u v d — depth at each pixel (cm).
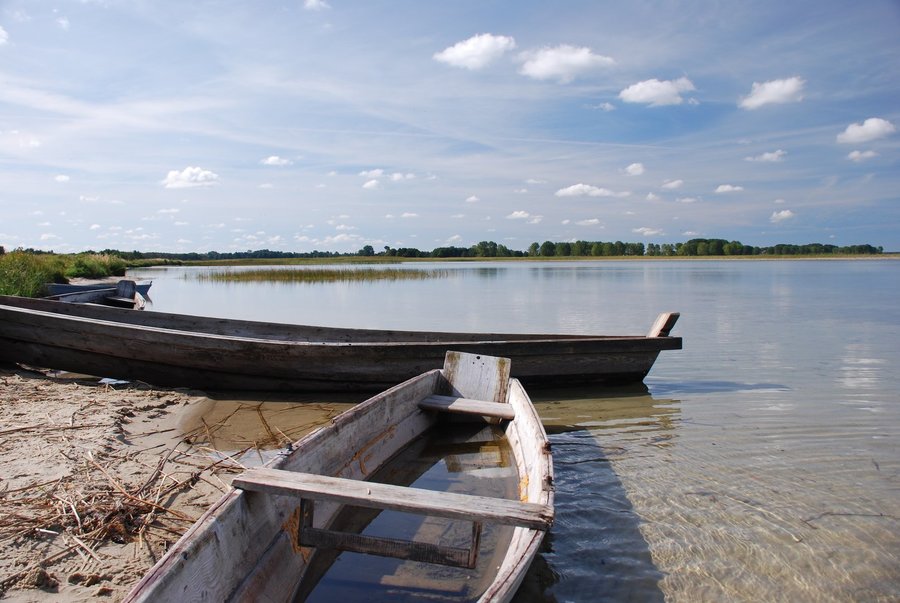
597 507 542
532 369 964
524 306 2472
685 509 539
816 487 588
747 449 700
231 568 333
